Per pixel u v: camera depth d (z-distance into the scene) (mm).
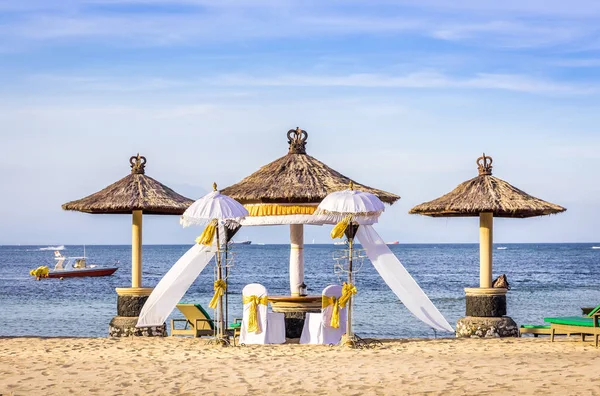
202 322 16016
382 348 13891
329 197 13516
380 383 10336
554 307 33188
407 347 14031
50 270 62812
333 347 13977
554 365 11453
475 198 15883
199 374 11195
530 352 13273
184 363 12242
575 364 11508
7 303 37562
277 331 14562
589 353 13055
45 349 13930
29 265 94812
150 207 16094
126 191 16516
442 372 11031
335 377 10805
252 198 14734
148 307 15469
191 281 15727
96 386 10406
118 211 16734
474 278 59312
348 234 14188
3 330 25672
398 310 31234
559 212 15930
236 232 15086
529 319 27906
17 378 10977
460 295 41406
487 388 9805
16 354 13320
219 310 14586
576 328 14258
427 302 15039
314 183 15023
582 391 9453
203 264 15742
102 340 15398
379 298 38062
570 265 84312
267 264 88562
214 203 13711
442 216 17734
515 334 15859
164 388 10250
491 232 16078
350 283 14227
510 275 63844
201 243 14297
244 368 11664
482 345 14328
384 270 14984
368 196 13570
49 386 10414
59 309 33969
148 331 16000
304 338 14641
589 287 47812
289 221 14609
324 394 9758
